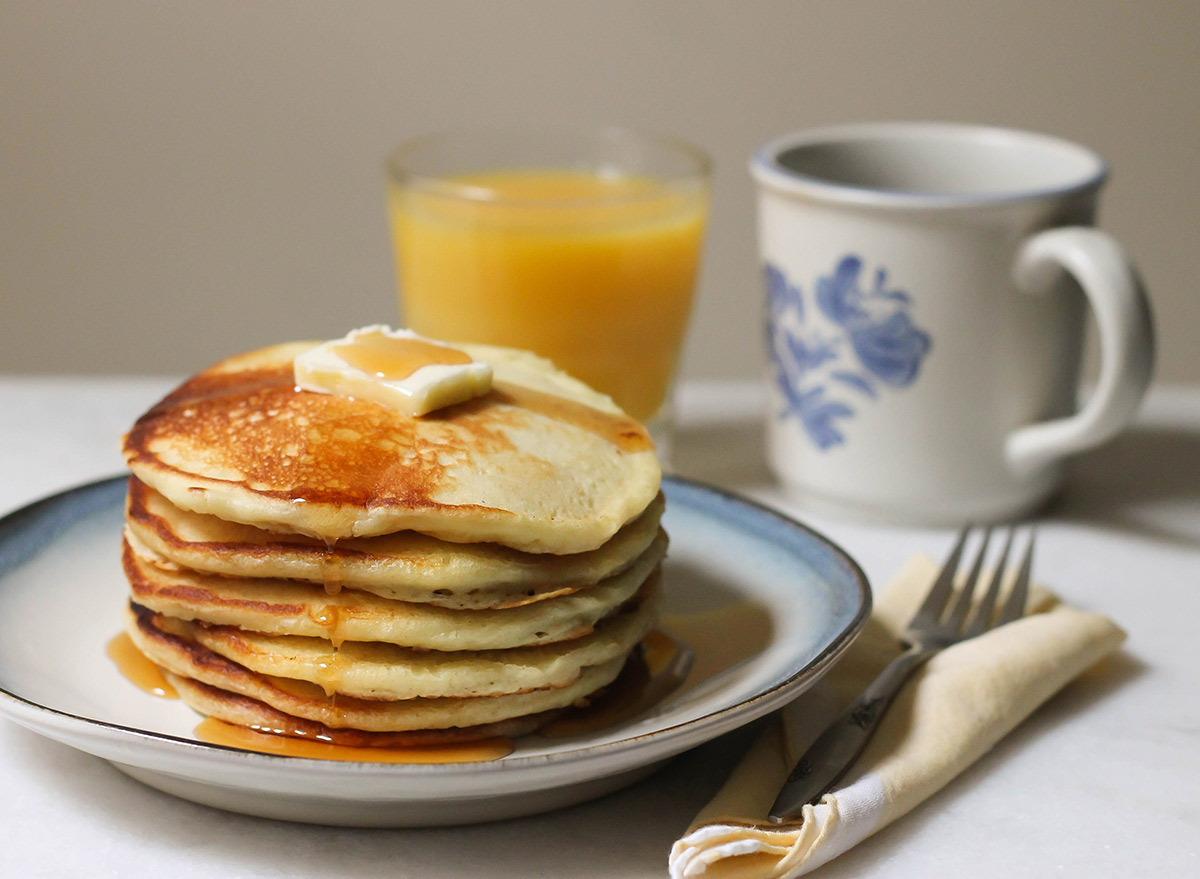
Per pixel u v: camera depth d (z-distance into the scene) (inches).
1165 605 27.0
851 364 28.0
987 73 39.0
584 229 28.4
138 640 23.8
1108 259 27.2
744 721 22.6
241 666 23.4
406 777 22.0
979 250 27.4
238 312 40.5
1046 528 28.6
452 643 22.9
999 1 38.6
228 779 22.2
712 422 31.7
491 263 28.5
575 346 28.9
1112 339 27.2
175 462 23.3
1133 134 39.4
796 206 28.0
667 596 25.3
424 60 38.9
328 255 40.1
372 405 23.7
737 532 25.9
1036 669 24.6
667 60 38.9
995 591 25.9
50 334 40.5
